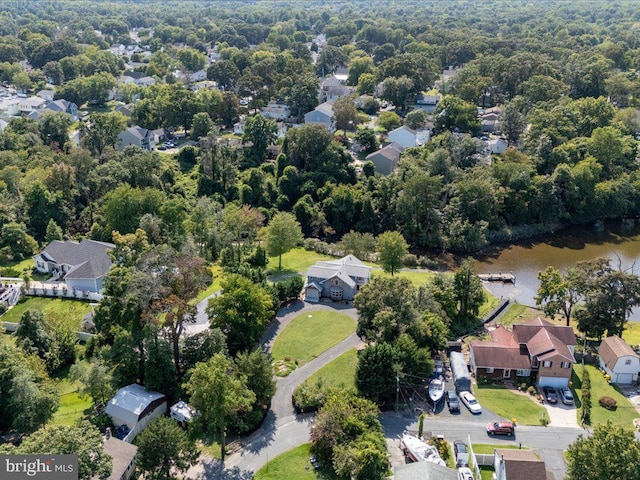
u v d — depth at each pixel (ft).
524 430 194.29
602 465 148.46
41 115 491.72
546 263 354.54
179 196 388.37
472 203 369.09
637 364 219.20
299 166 433.89
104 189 380.58
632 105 569.64
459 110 501.56
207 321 255.29
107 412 193.36
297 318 266.16
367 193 392.88
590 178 401.49
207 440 189.57
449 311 258.98
